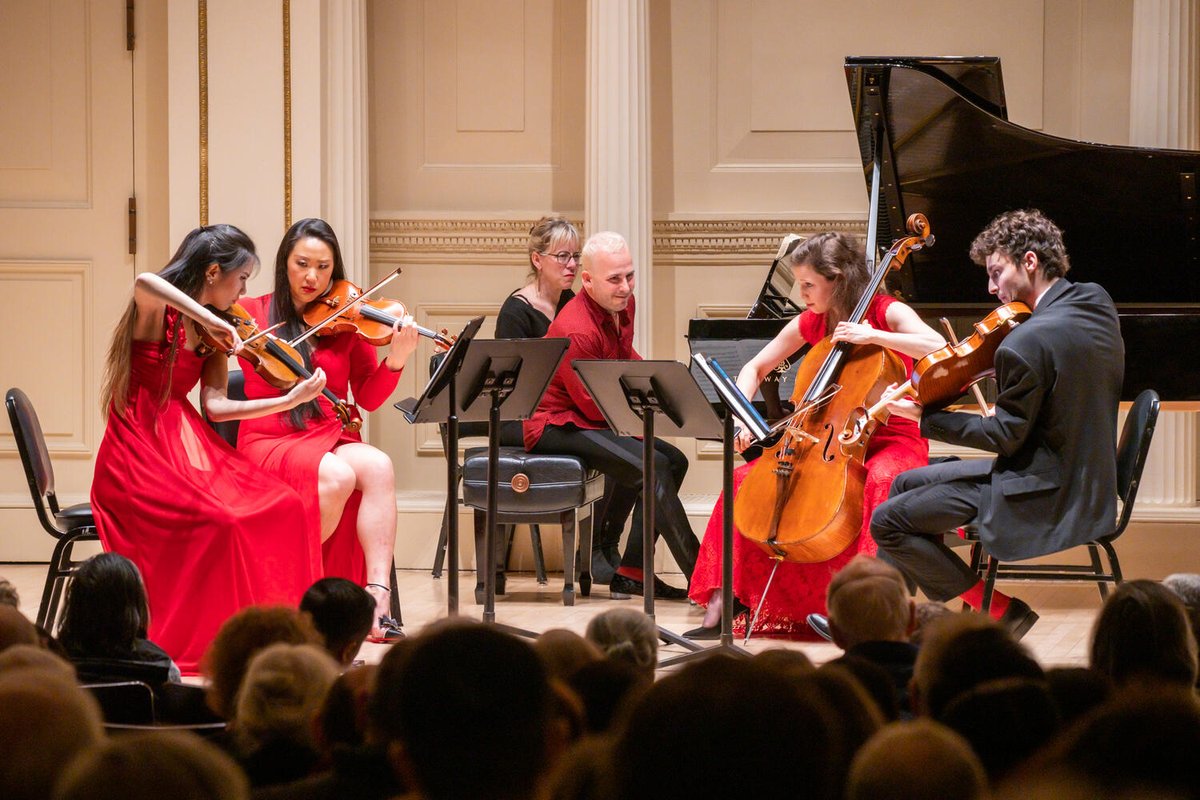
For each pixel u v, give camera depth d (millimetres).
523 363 7586
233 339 8227
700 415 7465
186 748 2189
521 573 11922
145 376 8312
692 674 2322
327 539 8836
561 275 10562
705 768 2203
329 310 9102
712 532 9070
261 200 11594
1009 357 7473
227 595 7984
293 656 3719
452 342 9172
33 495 8227
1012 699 3232
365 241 12117
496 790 2674
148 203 12375
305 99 11570
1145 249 9945
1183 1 11469
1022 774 2844
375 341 8992
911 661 4547
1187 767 2529
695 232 12461
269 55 11547
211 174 11609
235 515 8016
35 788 2482
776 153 12477
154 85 12336
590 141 11875
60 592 8367
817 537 8453
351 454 8750
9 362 12367
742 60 12453
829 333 9023
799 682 2367
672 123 12508
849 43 12375
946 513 7777
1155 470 11391
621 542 11742
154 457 8156
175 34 11555
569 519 9969
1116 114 12078
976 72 9555
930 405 7895
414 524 11914
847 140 12430
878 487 8555
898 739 2420
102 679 4840
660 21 12469
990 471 7879
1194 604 5164
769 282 10438
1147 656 4398
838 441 8602
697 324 9852
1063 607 10031
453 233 12594
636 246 11781
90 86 12336
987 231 7996
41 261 12352
